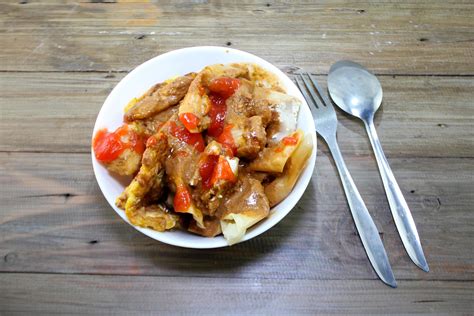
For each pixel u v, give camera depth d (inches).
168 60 17.1
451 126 18.4
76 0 20.5
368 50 19.7
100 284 15.9
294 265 16.2
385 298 15.8
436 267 16.2
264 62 17.0
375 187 17.3
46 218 16.8
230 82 16.3
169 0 20.6
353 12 20.5
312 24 20.2
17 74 19.1
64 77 19.0
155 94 16.5
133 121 16.2
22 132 18.1
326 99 18.3
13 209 17.0
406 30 20.1
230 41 19.7
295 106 16.3
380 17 20.4
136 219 14.9
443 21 20.4
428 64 19.5
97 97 18.7
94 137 15.9
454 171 17.6
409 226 16.5
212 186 14.9
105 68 19.2
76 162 17.6
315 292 15.8
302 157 15.5
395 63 19.5
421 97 18.9
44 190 17.2
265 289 15.9
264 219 15.2
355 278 16.0
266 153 15.7
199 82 16.0
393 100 18.8
